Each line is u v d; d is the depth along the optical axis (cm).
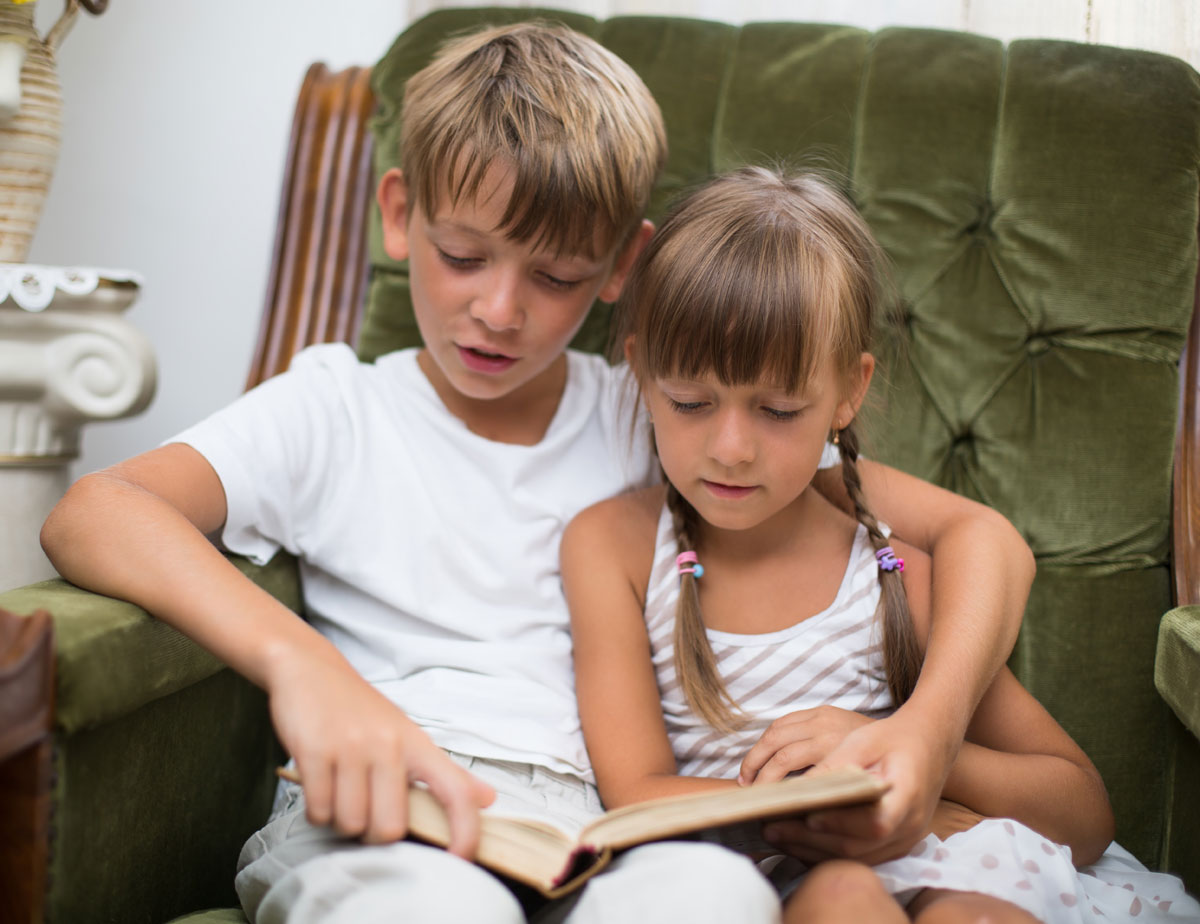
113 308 110
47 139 114
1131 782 103
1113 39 136
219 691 86
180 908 81
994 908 64
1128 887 84
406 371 103
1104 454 108
